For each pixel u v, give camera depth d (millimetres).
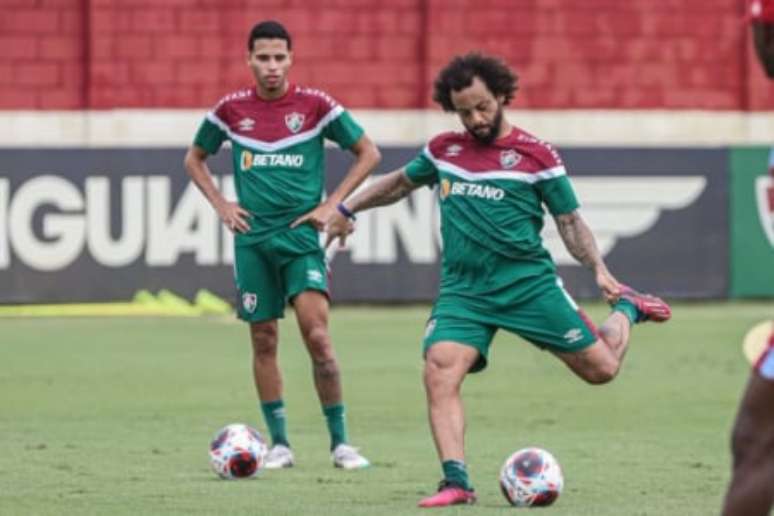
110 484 34969
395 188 33656
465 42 94500
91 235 78562
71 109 92688
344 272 80375
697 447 41156
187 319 76938
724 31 95688
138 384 54750
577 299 81000
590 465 37969
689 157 82000
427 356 32031
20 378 56281
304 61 93750
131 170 78688
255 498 32938
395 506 31828
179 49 92938
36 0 92250
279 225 38219
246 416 47469
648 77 95375
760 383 21625
